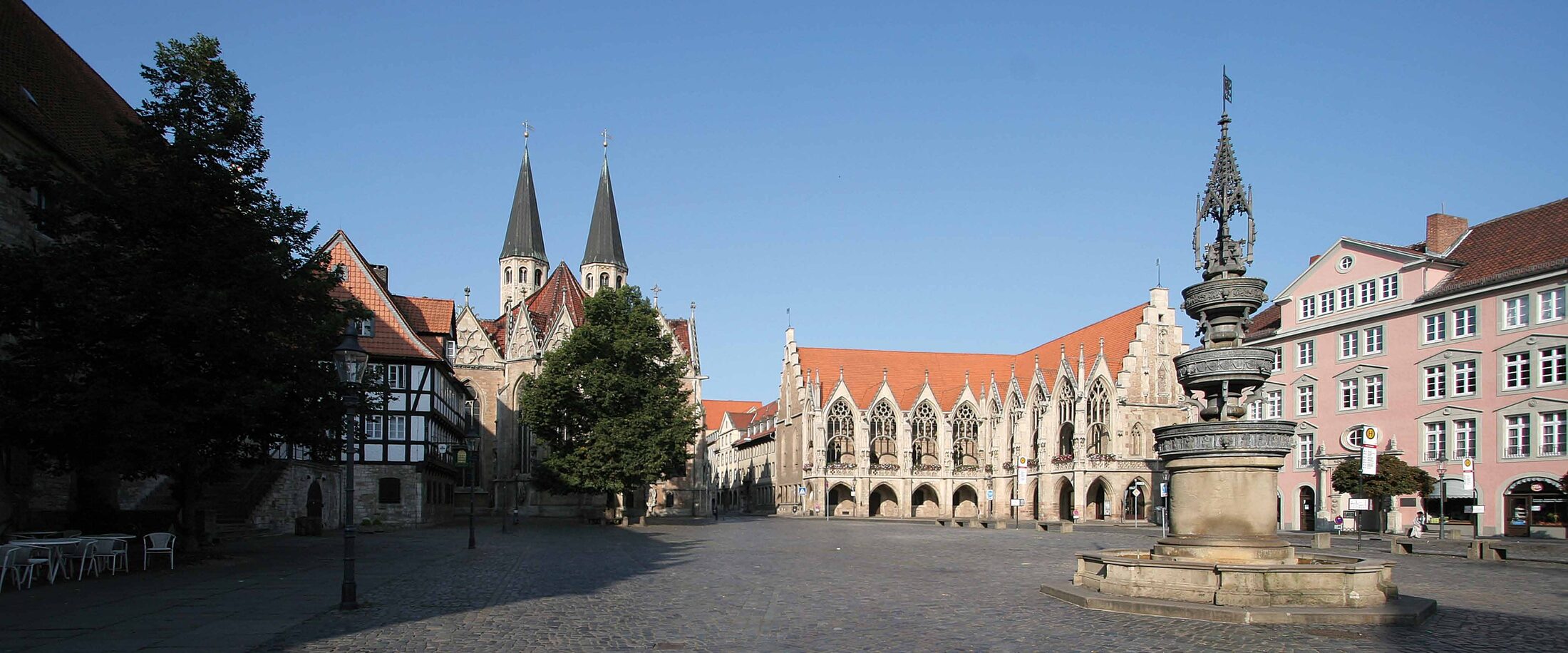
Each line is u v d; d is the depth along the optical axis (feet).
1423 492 173.88
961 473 361.51
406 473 205.87
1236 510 66.95
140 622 60.64
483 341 347.56
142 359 91.15
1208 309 72.02
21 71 120.88
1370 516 207.00
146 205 94.63
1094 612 63.77
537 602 70.69
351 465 67.62
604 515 245.86
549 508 320.09
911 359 387.96
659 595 75.77
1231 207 72.79
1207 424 67.36
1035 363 339.16
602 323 232.32
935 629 58.13
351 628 58.29
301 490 177.88
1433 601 64.75
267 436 104.22
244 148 103.81
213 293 90.22
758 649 51.72
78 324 89.66
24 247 90.94
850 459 364.17
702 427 246.88
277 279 100.01
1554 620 61.57
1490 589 82.74
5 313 92.07
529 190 458.50
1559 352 173.58
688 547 141.08
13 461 108.88
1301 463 226.99
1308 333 227.61
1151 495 303.27
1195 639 53.42
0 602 70.08
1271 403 238.07
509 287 452.35
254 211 101.35
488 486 340.59
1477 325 188.75
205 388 92.38
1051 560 113.91
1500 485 181.57
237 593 75.36
